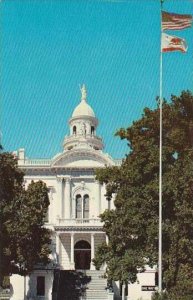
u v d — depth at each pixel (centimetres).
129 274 5031
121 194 5156
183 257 4766
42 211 5759
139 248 5078
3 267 5412
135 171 5094
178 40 4572
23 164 8388
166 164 5031
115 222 5131
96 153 8394
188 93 5100
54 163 8394
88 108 9544
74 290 7250
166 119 5125
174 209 4841
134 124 5278
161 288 4506
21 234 5494
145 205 4975
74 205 8381
